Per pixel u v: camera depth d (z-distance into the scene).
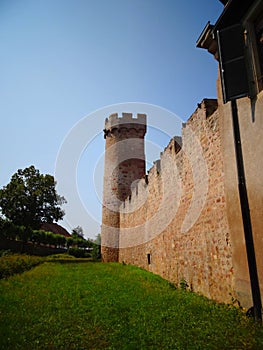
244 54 5.33
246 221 5.13
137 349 3.70
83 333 4.25
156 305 5.96
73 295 7.02
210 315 5.14
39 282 9.38
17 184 25.38
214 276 6.52
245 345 3.79
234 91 5.26
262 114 4.90
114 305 5.94
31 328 4.46
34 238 33.38
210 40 6.25
